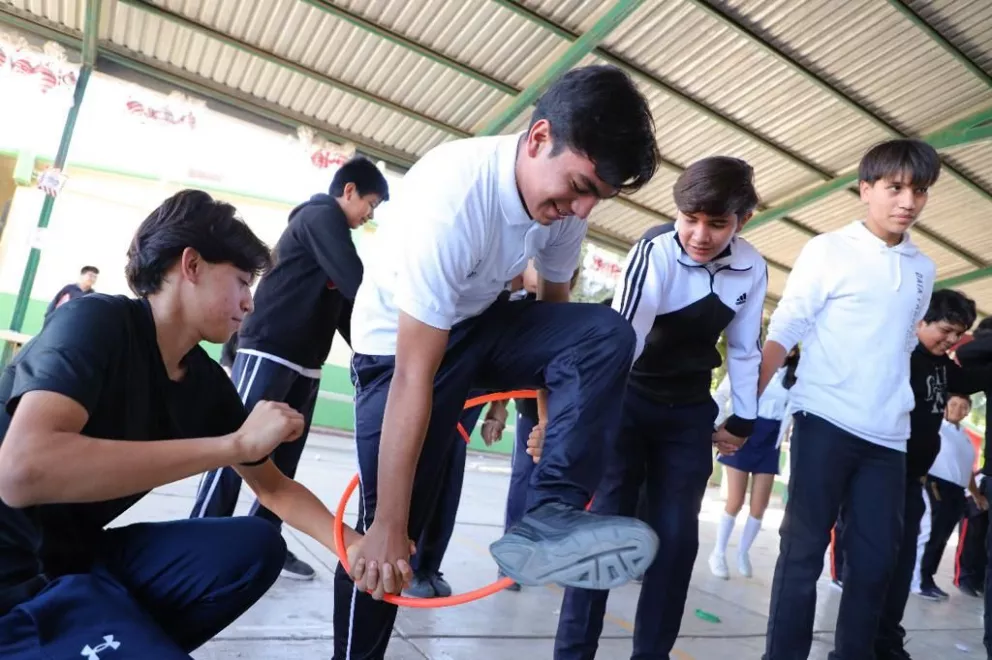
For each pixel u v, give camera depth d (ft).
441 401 4.74
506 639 7.35
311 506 4.57
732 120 19.98
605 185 3.90
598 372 4.48
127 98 17.89
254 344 7.68
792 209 23.59
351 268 7.44
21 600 3.44
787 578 6.81
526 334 4.74
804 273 7.27
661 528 6.30
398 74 18.01
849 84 18.71
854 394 6.79
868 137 20.65
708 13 16.21
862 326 6.89
